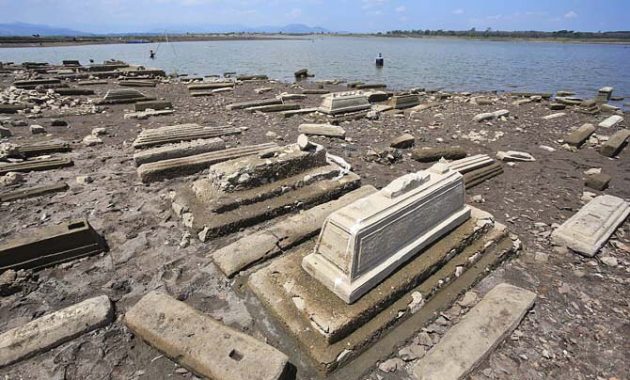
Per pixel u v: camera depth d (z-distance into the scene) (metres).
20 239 3.36
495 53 46.47
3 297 3.08
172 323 2.66
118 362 2.53
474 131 8.86
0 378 2.39
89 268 3.44
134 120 9.17
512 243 3.88
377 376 2.51
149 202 4.70
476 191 5.48
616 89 17.95
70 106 10.62
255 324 2.87
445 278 3.27
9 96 10.93
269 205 4.39
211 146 6.35
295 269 3.17
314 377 2.48
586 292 3.30
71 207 4.54
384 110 11.13
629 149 7.67
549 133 8.89
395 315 2.85
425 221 3.35
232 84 15.79
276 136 7.77
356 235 2.70
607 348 2.72
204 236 3.88
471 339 2.66
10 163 5.76
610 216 4.34
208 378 2.36
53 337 2.62
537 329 2.87
